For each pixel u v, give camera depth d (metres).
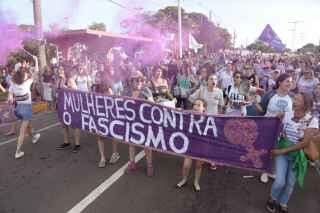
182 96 8.12
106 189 4.32
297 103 3.47
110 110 4.98
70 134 7.05
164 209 3.82
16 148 6.15
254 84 7.12
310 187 4.50
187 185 4.48
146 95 4.82
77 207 3.85
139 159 5.49
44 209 3.81
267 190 4.36
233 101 5.46
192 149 4.31
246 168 3.97
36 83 11.20
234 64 10.10
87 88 7.15
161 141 4.56
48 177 4.72
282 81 3.88
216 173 4.93
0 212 3.75
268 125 3.75
